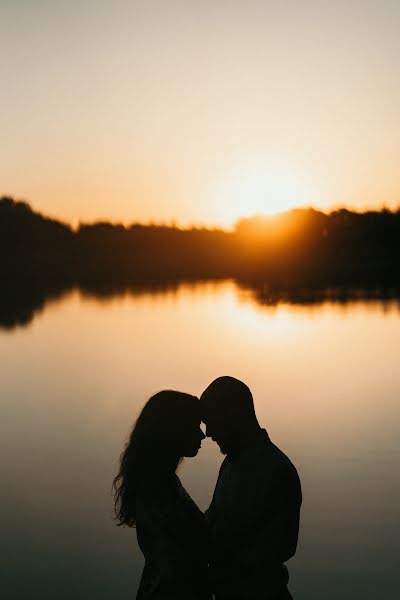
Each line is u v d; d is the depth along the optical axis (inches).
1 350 679.7
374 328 818.8
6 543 224.2
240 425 114.1
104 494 268.4
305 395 449.4
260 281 1990.7
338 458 309.6
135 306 1164.5
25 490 274.1
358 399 435.5
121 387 485.1
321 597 185.8
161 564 104.0
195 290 1609.3
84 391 472.7
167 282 1989.4
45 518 245.4
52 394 464.8
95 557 214.1
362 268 2513.5
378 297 1330.0
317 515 243.9
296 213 2672.2
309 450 323.6
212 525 117.4
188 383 496.7
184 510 106.1
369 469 293.0
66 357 628.4
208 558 108.9
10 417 400.5
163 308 1119.6
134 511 108.0
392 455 312.0
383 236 2549.2
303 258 2623.0
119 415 401.4
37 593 189.0
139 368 561.6
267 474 111.4
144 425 107.6
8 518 245.6
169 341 726.5
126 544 223.8
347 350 648.4
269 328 833.5
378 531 229.5
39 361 607.2
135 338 753.6
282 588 113.3
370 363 574.2
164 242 2864.2
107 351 660.1
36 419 394.9
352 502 255.1
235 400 114.0
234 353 636.7
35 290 1670.8
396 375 518.9
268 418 387.5
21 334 806.5
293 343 701.3
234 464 115.9
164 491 106.6
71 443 342.3
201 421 117.3
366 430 357.4
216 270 2573.8
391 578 196.7
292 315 987.3
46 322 928.3
